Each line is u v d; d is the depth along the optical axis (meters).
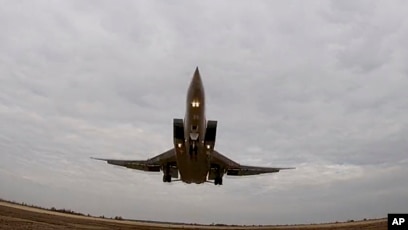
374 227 46.97
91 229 41.38
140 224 57.62
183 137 33.75
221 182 42.22
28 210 58.12
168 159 40.91
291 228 53.16
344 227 49.16
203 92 30.84
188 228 53.88
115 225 48.38
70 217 56.16
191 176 39.81
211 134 33.09
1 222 38.47
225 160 40.69
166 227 52.72
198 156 34.81
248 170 43.00
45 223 42.31
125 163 43.44
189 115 31.20
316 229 49.81
